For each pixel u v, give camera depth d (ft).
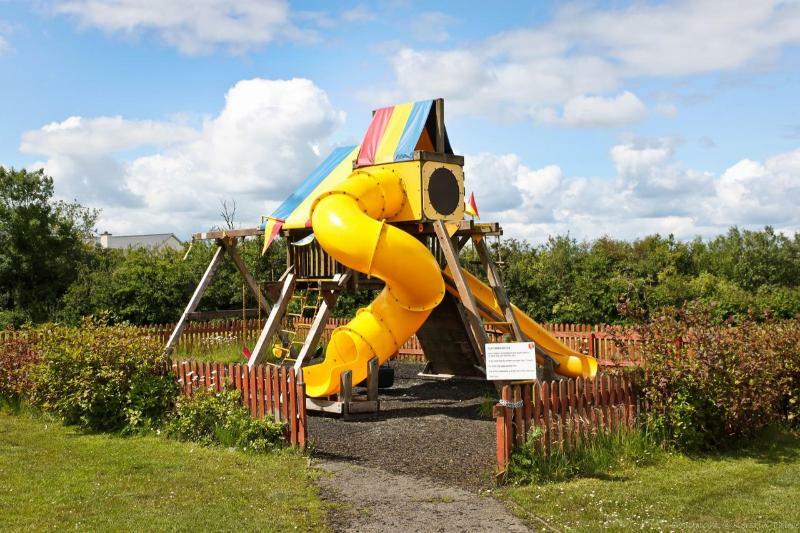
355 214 40.01
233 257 55.57
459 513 22.97
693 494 24.95
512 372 28.12
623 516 22.54
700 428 31.22
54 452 31.60
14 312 98.73
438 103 46.39
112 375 36.35
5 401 42.63
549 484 26.12
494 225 45.39
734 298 80.38
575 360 47.26
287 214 49.08
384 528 21.65
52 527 21.53
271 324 47.44
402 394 48.26
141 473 27.76
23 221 111.14
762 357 32.83
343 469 28.53
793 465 29.17
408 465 29.04
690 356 31.37
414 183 44.01
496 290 46.34
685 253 118.21
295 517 22.52
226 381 34.27
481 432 35.29
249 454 30.71
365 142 47.55
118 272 91.30
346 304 84.69
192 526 21.65
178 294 88.79
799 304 76.64
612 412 30.63
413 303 42.06
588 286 83.87
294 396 31.37
